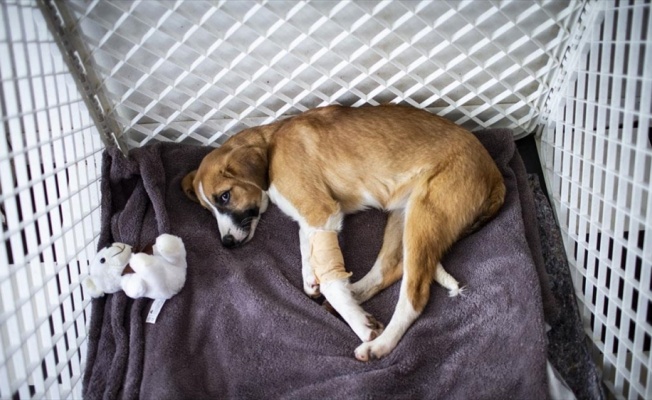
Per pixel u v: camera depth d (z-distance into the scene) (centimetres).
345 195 99
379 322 89
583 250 95
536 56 98
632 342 82
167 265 89
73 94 94
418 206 91
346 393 79
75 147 94
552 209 106
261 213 104
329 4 93
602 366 88
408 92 105
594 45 91
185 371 86
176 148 109
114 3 87
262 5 89
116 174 103
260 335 88
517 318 84
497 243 93
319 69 100
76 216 94
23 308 75
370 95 106
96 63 95
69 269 91
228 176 96
